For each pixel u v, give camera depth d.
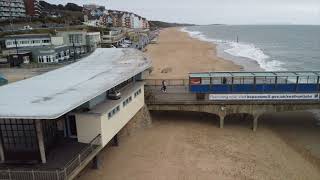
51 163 16.86
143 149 24.23
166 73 52.66
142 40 121.19
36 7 153.25
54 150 18.39
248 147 25.17
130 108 24.72
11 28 107.25
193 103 28.36
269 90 28.19
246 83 28.20
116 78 22.92
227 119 31.22
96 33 88.88
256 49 105.19
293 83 27.91
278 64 69.06
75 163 16.84
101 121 19.25
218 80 28.33
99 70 26.58
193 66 60.50
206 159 22.80
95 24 157.38
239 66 60.84
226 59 73.56
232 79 28.36
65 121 19.97
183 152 23.83
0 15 129.62
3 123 16.70
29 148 17.05
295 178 20.77
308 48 110.12
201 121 30.62
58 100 17.16
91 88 19.86
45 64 62.44
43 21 127.75
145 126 28.67
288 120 31.67
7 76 51.94
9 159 17.28
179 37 174.38
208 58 74.00
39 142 16.62
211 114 32.25
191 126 29.27
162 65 62.38
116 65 28.94
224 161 22.59
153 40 139.00
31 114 14.92
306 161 23.23
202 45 115.75
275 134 28.14
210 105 28.42
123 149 24.17
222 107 28.31
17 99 17.52
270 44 128.88
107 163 22.00
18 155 17.19
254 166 22.06
